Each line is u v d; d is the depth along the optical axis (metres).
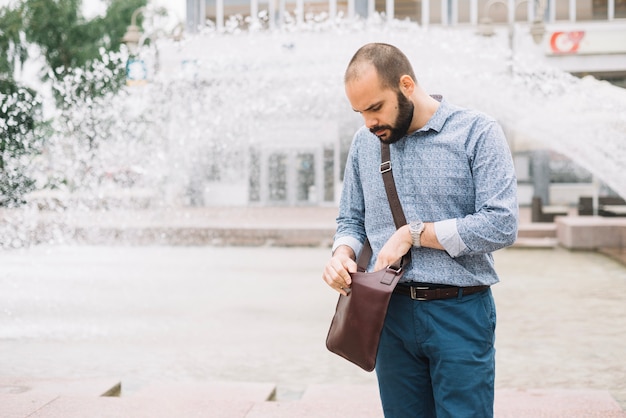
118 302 8.57
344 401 4.26
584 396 4.37
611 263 11.96
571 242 13.72
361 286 2.29
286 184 24.62
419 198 2.32
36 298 8.73
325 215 20.67
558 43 23.39
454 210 2.30
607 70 23.58
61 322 7.33
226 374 5.60
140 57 14.15
